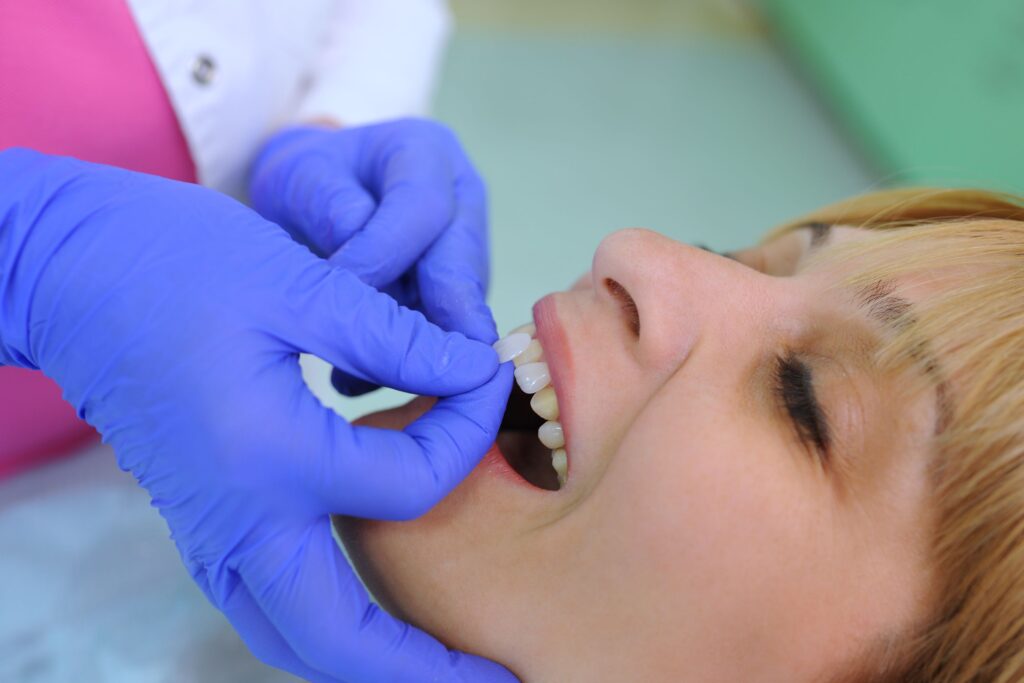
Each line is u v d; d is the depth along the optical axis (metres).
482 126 2.32
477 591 0.61
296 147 0.93
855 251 0.66
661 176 2.27
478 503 0.63
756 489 0.54
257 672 0.84
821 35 2.62
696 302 0.62
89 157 0.82
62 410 0.89
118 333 0.56
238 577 0.60
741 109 2.59
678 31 2.86
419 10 1.32
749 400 0.58
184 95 0.87
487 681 0.61
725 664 0.55
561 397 0.63
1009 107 1.95
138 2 0.82
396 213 0.78
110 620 0.85
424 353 0.64
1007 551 0.55
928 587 0.55
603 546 0.56
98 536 0.90
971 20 2.05
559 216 2.08
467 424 0.63
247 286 0.58
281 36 1.04
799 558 0.54
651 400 0.58
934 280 0.60
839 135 2.56
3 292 0.59
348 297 0.63
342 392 0.82
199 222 0.60
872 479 0.55
